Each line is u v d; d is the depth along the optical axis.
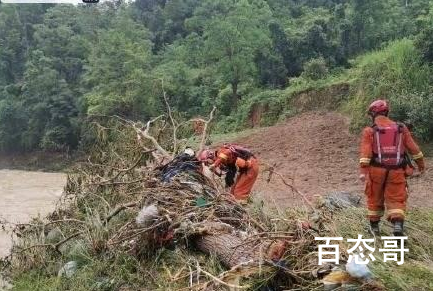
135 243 6.68
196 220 6.58
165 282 5.82
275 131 20.28
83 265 6.93
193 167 7.88
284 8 44.28
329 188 11.12
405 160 6.10
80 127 42.22
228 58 32.00
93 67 38.31
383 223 6.62
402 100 13.70
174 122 10.60
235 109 30.53
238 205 6.84
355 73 21.20
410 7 32.41
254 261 5.21
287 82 31.70
